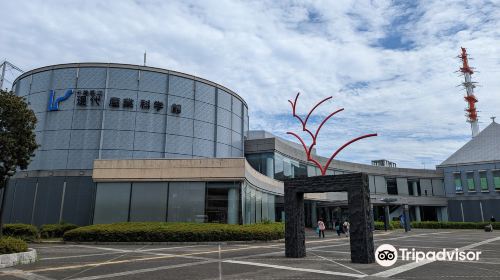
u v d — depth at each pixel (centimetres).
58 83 3438
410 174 6412
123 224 2448
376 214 6100
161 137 3456
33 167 3319
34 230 2502
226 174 2702
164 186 2755
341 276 1101
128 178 2762
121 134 3344
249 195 3011
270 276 1102
